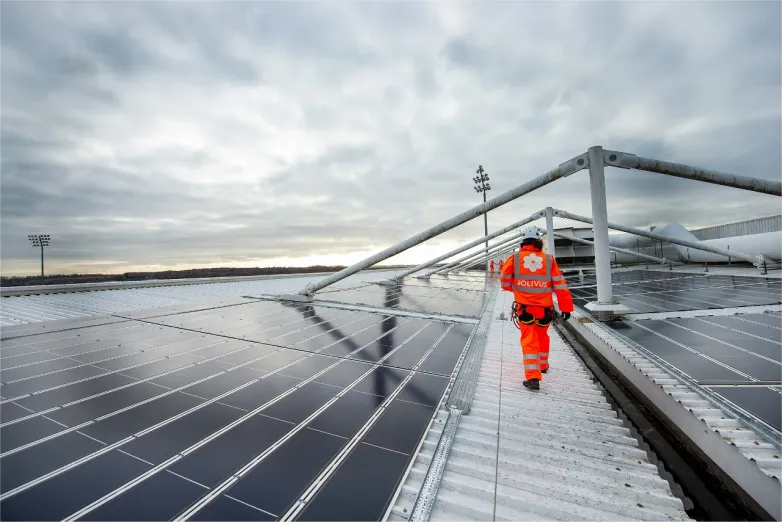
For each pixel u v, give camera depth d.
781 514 2.94
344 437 4.28
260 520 2.92
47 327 10.23
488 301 16.19
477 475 3.66
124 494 3.22
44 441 4.09
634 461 3.96
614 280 22.64
